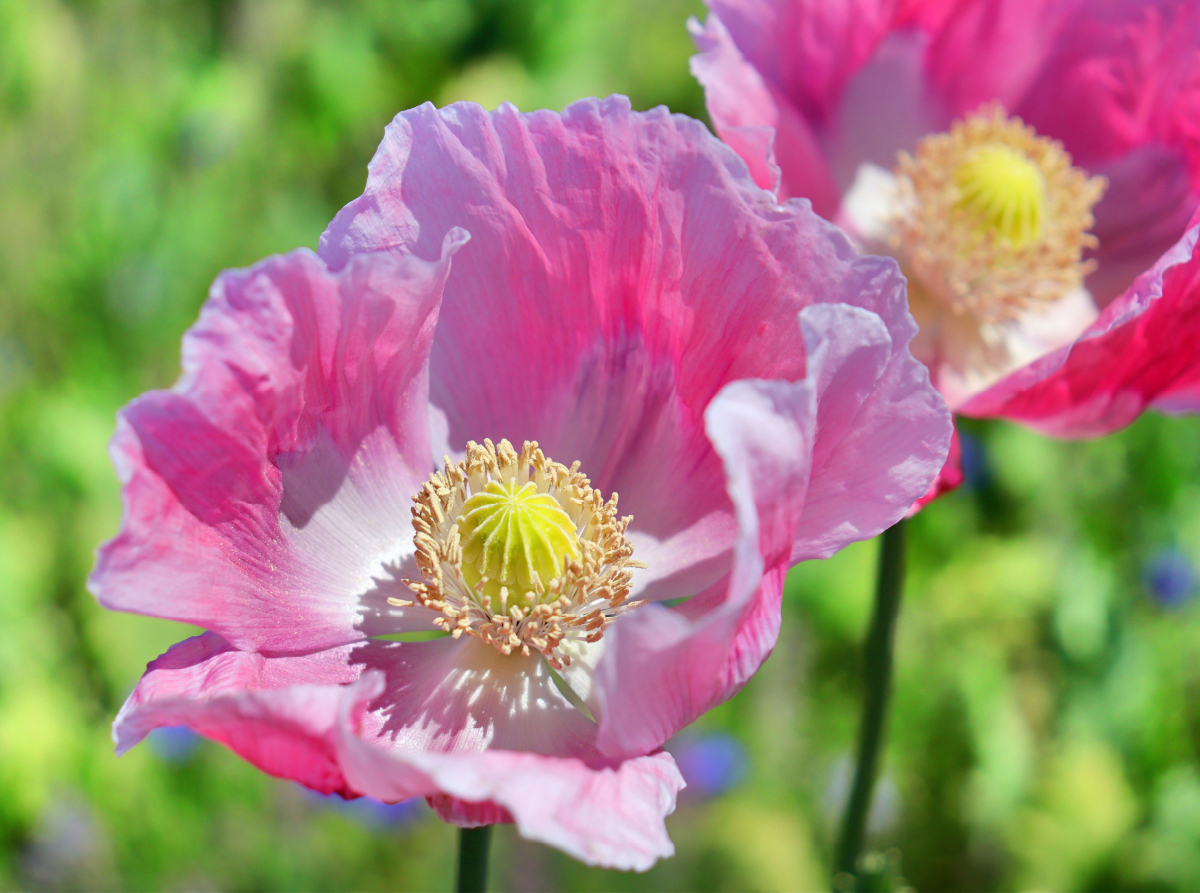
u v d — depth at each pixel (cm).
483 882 32
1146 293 35
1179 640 57
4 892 52
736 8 38
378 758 29
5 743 52
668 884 52
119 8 71
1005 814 54
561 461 34
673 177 32
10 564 55
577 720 33
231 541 31
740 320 32
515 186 33
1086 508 61
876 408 31
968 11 40
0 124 69
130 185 65
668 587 33
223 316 30
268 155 69
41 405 61
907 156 40
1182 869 52
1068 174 40
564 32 71
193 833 53
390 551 34
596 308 33
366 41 69
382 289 31
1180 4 39
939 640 58
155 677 31
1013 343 40
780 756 55
